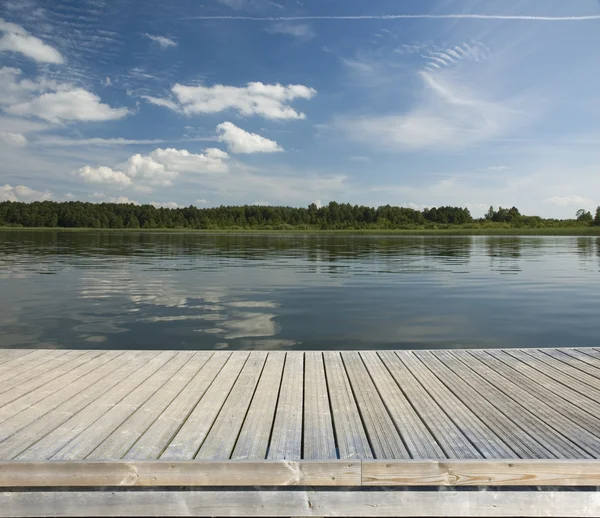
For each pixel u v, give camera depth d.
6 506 2.17
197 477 2.17
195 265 15.89
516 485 2.18
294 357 4.29
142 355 4.31
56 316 7.39
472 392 3.34
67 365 3.96
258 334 6.23
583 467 2.16
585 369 3.92
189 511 2.18
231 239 41.69
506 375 3.75
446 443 2.49
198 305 8.36
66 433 2.58
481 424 2.75
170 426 2.69
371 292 9.86
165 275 12.88
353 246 29.50
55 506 2.17
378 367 3.98
